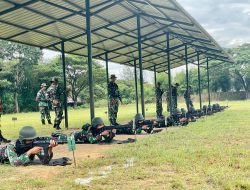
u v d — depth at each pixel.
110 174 7.02
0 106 13.20
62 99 19.50
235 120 19.55
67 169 7.72
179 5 12.04
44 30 17.34
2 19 14.85
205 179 6.34
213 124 17.39
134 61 29.45
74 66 69.44
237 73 78.38
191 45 27.19
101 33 19.92
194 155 8.54
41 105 23.34
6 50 70.56
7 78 67.44
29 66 69.69
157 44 25.72
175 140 11.76
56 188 6.11
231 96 71.62
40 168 7.98
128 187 6.02
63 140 9.62
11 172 7.62
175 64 38.09
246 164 7.24
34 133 8.51
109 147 11.09
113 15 17.27
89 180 6.68
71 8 15.30
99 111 48.59
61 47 19.64
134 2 15.62
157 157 8.43
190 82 79.44
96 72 72.25
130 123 14.69
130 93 77.62
